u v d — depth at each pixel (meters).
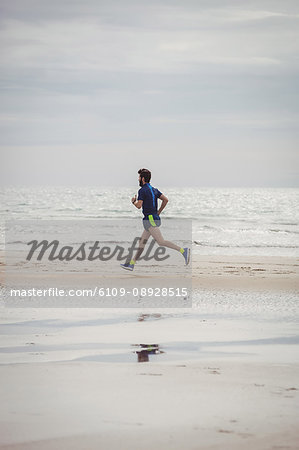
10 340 9.54
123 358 8.20
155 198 18.27
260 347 9.02
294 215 73.12
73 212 76.12
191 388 6.54
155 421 5.37
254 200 121.25
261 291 15.80
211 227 48.38
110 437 4.96
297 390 6.51
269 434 5.07
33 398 6.09
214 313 12.45
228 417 5.50
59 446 4.75
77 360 8.06
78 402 5.95
